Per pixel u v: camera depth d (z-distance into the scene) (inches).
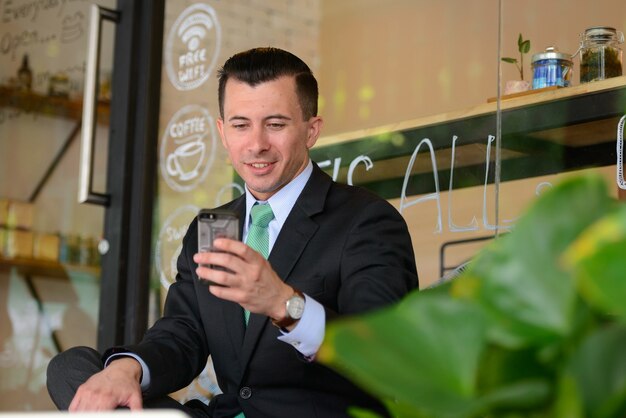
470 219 136.9
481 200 136.3
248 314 96.9
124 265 167.5
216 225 75.4
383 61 156.4
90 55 170.1
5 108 190.2
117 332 165.9
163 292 163.3
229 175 158.4
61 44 181.3
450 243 138.5
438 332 22.9
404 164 147.6
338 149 156.4
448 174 141.1
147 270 165.3
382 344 22.3
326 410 92.3
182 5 169.6
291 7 168.1
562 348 22.7
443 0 149.1
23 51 187.2
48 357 176.7
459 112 142.1
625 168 123.0
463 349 22.8
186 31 168.7
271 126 100.1
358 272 92.2
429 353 22.8
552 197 22.9
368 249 93.5
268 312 79.4
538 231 22.8
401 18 155.6
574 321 22.5
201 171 161.9
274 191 100.9
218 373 98.8
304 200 98.7
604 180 23.4
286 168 99.9
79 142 177.8
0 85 189.8
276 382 93.8
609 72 126.2
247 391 94.8
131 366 91.3
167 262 163.5
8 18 189.8
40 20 184.9
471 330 22.8
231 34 166.2
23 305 181.2
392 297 89.2
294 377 93.2
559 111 130.0
